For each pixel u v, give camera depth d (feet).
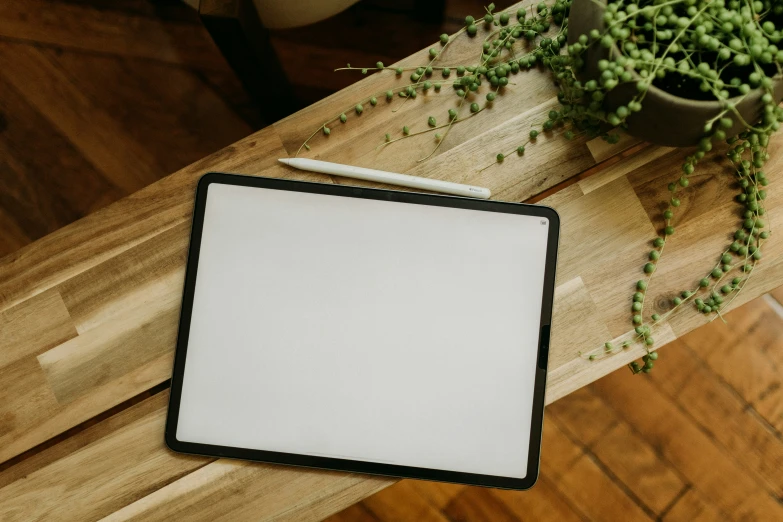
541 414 2.10
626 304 2.19
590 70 1.79
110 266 2.25
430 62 2.25
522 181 2.22
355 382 2.13
